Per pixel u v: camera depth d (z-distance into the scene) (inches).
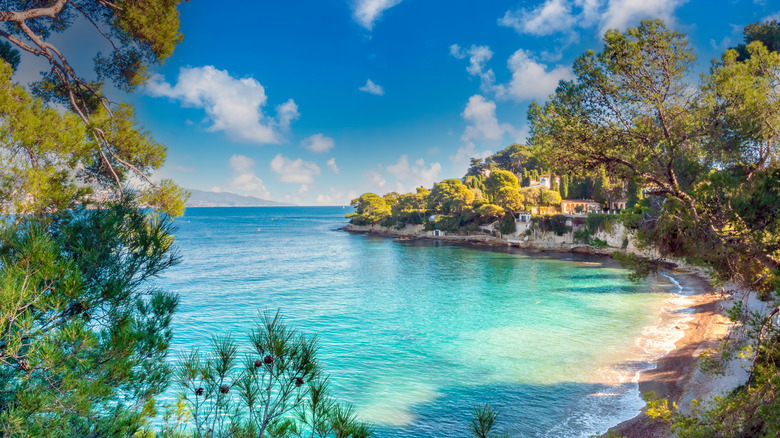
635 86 480.7
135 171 362.0
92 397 195.6
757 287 451.5
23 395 178.5
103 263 217.9
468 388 877.8
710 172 455.5
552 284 2128.4
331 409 169.2
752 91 432.8
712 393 715.4
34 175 235.8
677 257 490.3
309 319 1491.1
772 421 318.3
